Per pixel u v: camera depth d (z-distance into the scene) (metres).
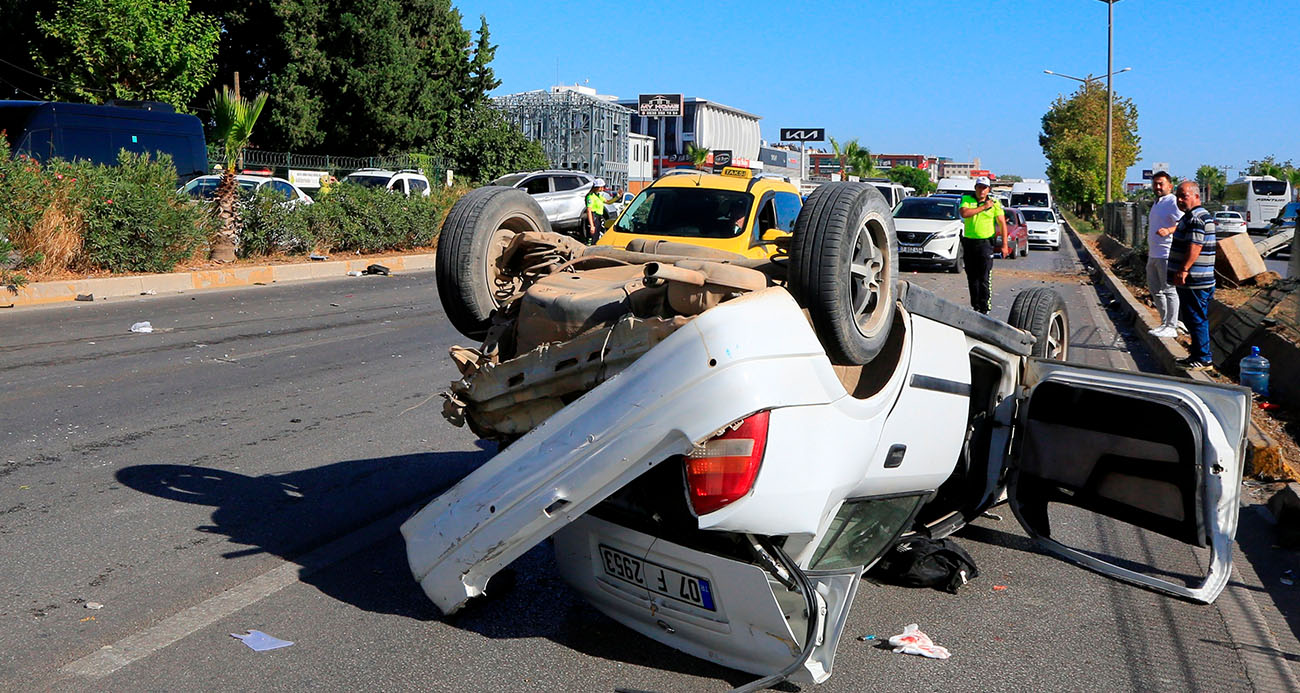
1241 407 5.14
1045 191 41.97
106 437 7.23
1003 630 4.65
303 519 5.71
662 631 4.07
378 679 3.87
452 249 4.94
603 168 53.06
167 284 16.25
